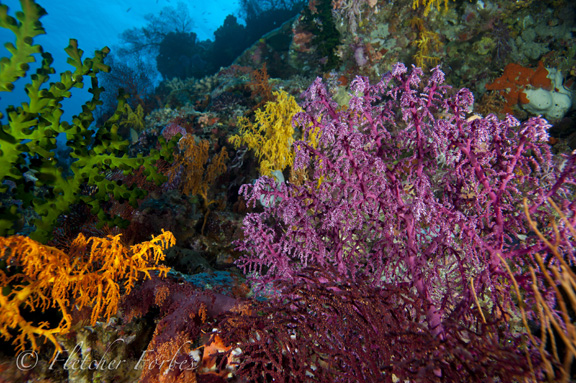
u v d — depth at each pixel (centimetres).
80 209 263
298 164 245
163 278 229
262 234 259
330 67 803
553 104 559
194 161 481
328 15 809
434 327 204
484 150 230
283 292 223
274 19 1656
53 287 154
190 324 202
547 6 585
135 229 327
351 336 198
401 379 160
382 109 249
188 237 405
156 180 212
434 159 246
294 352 195
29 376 167
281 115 539
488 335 185
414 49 714
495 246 228
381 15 715
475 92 648
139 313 207
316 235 253
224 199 526
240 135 614
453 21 648
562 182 204
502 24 614
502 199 240
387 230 237
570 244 198
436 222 235
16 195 173
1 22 140
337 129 217
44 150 174
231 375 190
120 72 1384
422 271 236
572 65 576
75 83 178
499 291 225
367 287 216
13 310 140
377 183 249
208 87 1189
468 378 160
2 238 142
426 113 227
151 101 1434
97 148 197
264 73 895
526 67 586
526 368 150
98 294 173
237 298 234
